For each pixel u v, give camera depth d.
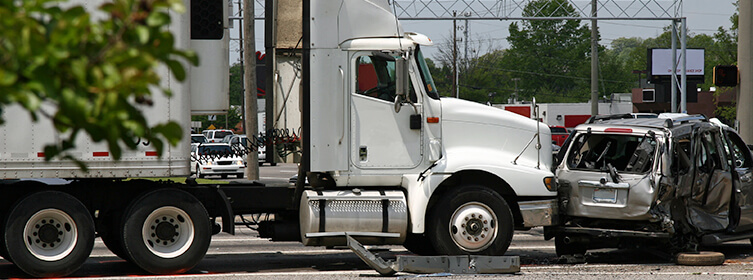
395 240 15.91
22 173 14.25
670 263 17.67
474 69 179.12
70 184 15.27
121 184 15.53
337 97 16.00
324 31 15.98
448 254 16.12
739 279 14.80
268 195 16.44
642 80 153.25
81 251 14.82
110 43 3.47
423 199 16.02
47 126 14.35
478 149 16.59
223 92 15.84
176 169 15.12
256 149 17.66
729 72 29.25
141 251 15.06
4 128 14.13
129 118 3.62
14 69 3.37
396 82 15.77
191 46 15.67
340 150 15.99
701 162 18.34
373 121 16.11
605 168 17.33
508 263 15.59
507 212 16.33
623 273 15.72
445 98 16.61
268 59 17.39
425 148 16.25
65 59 3.39
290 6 17.34
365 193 15.87
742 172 19.12
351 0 16.12
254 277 15.20
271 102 17.34
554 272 15.95
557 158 18.30
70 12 3.47
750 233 19.00
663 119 18.44
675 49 58.59
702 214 18.23
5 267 17.33
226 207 15.88
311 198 15.58
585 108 122.88
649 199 16.81
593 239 18.50
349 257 19.42
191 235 15.39
